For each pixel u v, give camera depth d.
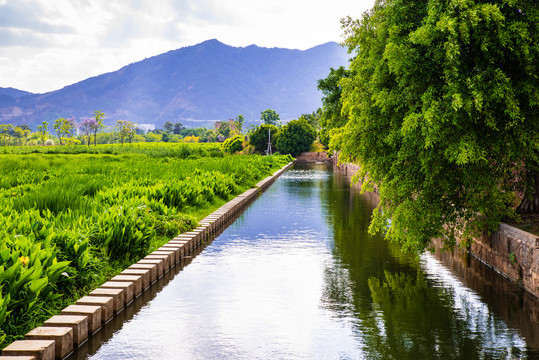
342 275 10.81
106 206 13.14
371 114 11.55
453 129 9.72
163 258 10.95
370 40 11.63
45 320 7.01
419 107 10.31
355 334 7.32
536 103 9.48
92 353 6.60
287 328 7.56
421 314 8.20
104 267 9.57
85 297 7.95
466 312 8.32
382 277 10.64
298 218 19.75
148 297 9.20
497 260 11.06
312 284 10.08
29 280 6.84
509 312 8.28
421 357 6.46
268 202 25.66
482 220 11.58
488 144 10.04
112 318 8.02
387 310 8.42
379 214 12.97
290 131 109.81
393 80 11.23
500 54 9.54
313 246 14.06
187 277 10.67
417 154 10.94
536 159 10.39
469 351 6.67
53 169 30.61
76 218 11.14
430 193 11.34
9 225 9.16
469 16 8.96
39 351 5.78
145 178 22.45
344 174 53.03
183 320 7.92
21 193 16.66
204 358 6.44
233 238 15.44
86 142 193.00
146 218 12.81
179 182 20.55
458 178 10.95
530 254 9.27
